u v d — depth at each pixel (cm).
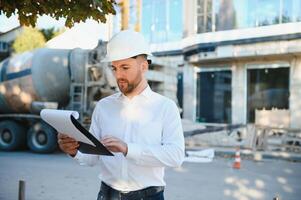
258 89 1750
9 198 677
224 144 1491
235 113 1802
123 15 1744
